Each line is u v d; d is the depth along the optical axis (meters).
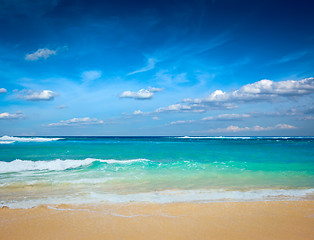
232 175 12.04
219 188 9.37
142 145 35.44
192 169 13.70
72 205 7.01
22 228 5.24
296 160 17.61
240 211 6.48
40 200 7.57
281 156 20.38
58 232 5.03
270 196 8.14
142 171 13.09
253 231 5.13
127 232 5.04
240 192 8.71
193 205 7.02
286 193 8.57
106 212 6.37
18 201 7.46
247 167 14.40
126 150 26.33
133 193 8.54
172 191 8.85
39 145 34.66
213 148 29.12
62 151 24.84
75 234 4.93
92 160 16.80
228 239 4.72
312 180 10.94
